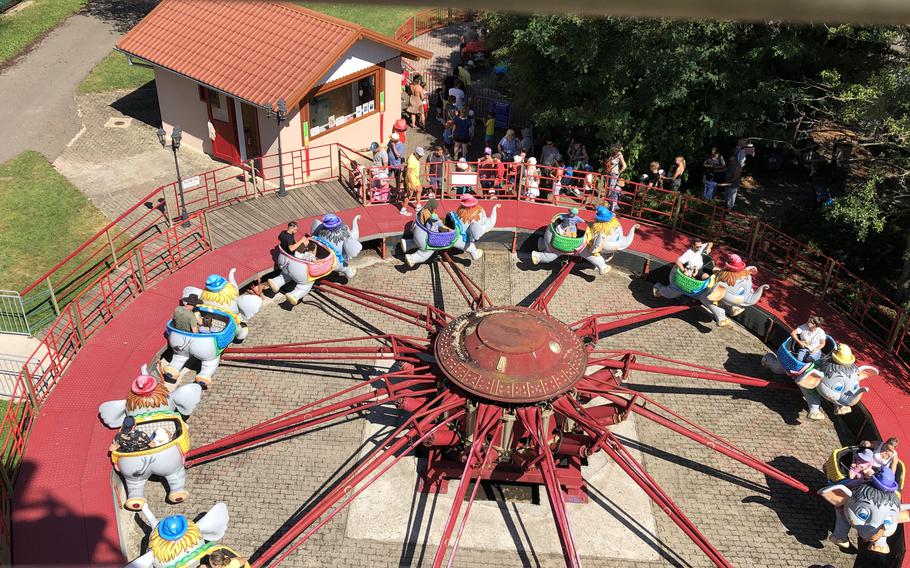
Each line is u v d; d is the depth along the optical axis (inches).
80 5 1654.8
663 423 598.5
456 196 977.5
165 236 870.4
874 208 758.5
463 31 1689.2
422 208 831.7
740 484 639.1
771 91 948.6
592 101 1040.2
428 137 1226.6
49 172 1047.6
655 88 987.3
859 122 863.1
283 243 767.1
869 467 563.5
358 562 561.0
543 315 643.5
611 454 559.5
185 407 627.5
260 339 765.3
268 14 1050.7
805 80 962.1
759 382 684.7
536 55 1058.7
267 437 607.2
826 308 802.8
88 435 601.0
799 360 682.2
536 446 550.6
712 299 772.6
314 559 560.1
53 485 557.3
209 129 1066.7
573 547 479.5
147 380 576.7
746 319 810.8
